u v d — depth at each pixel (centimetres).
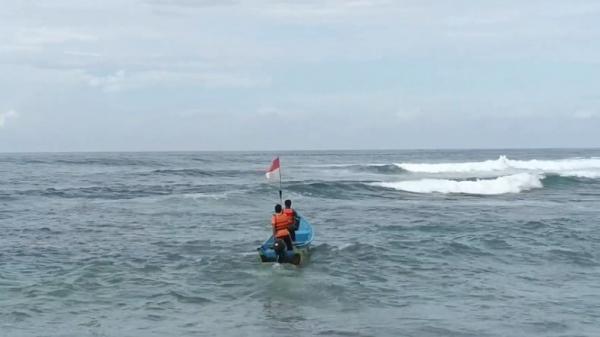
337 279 1566
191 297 1406
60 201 3356
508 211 2989
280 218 1731
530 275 1614
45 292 1438
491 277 1591
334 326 1182
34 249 1964
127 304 1348
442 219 2652
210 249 1961
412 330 1149
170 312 1289
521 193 4038
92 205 3172
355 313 1272
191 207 3102
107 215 2806
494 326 1172
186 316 1259
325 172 5766
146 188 4038
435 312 1273
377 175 5391
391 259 1798
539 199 3638
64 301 1367
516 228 2362
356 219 2653
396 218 2691
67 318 1241
